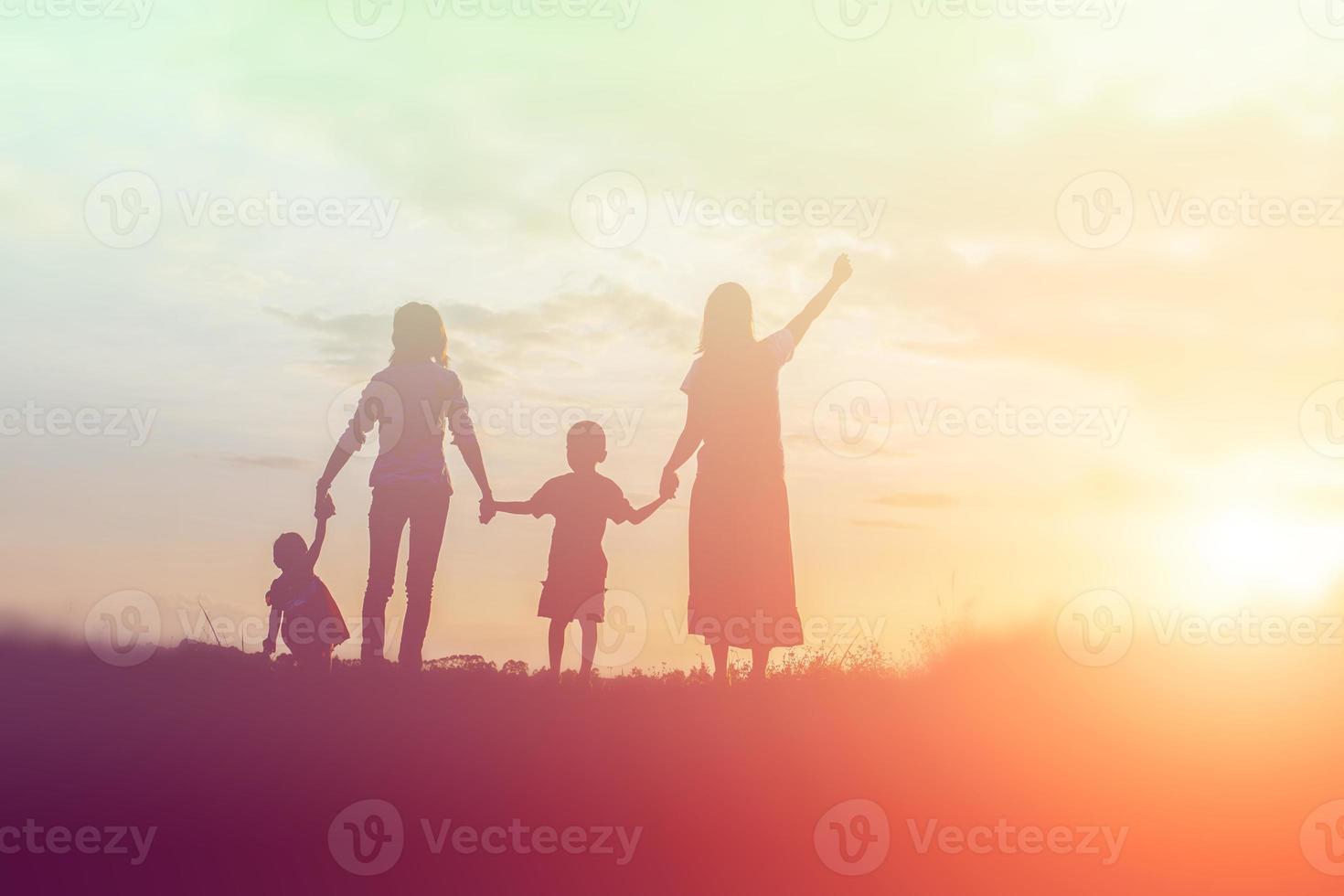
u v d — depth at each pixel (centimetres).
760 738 636
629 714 679
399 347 866
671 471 879
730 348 860
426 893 477
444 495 856
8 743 589
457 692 747
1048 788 572
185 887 451
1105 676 834
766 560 843
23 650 818
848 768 590
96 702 670
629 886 475
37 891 445
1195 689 786
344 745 604
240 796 529
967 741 643
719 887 484
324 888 457
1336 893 472
